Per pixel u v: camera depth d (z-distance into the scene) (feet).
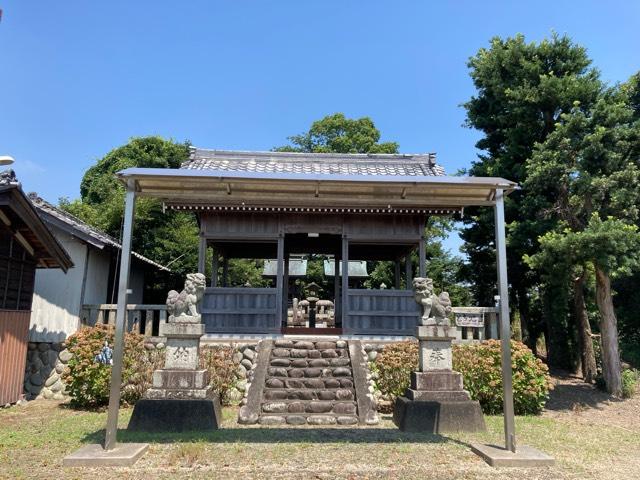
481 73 48.98
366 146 94.22
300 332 42.93
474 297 64.44
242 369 34.30
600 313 41.98
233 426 24.36
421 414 23.39
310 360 31.40
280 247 41.37
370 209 40.06
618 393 39.96
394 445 20.22
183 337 24.32
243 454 18.52
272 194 21.56
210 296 39.75
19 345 32.58
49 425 24.25
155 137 83.61
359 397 27.09
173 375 23.84
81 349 30.32
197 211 41.19
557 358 54.13
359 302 39.93
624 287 59.11
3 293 30.83
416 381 24.50
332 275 75.20
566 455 19.94
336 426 24.93
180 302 24.53
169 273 63.57
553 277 38.19
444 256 85.20
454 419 23.45
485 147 53.88
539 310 62.13
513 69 46.16
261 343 33.65
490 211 48.01
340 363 31.37
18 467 16.81
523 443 22.00
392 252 53.78
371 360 35.17
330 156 49.62
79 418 26.35
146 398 23.18
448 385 24.44
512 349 31.35
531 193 43.14
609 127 37.93
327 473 16.46
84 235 39.68
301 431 22.88
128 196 20.08
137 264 53.11
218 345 34.76
